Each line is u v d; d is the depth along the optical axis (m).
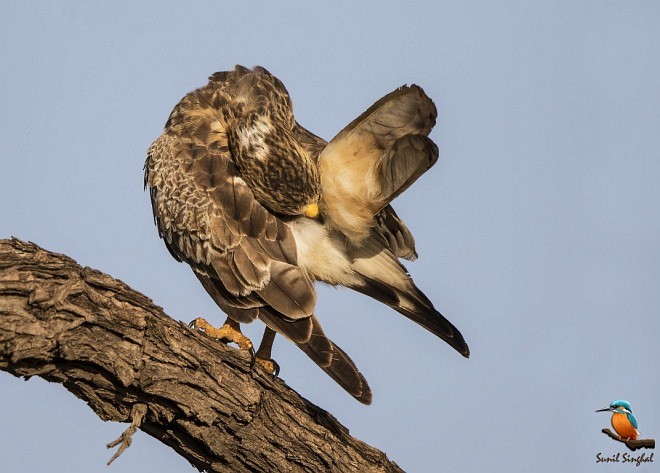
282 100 12.27
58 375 8.21
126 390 8.48
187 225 11.14
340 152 10.97
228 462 9.27
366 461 9.97
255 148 11.33
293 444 9.50
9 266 7.81
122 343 8.30
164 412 8.70
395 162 10.70
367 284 12.00
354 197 11.19
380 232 11.99
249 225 10.98
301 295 10.38
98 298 8.17
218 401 8.92
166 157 11.75
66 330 7.95
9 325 7.68
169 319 8.70
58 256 8.15
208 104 12.34
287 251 10.91
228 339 10.50
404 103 10.01
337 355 9.84
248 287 10.63
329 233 11.71
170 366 8.59
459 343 11.85
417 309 11.98
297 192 11.16
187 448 9.17
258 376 9.34
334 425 9.92
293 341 10.09
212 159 11.53
